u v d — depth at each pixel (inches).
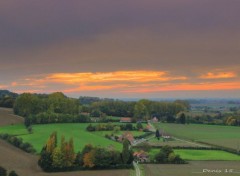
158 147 7342.5
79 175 4980.3
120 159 5531.5
